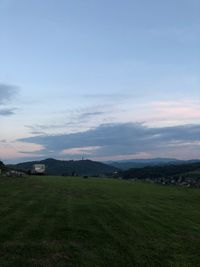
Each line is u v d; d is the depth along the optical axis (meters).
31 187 45.62
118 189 47.69
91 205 28.45
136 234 17.80
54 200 31.39
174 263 13.27
